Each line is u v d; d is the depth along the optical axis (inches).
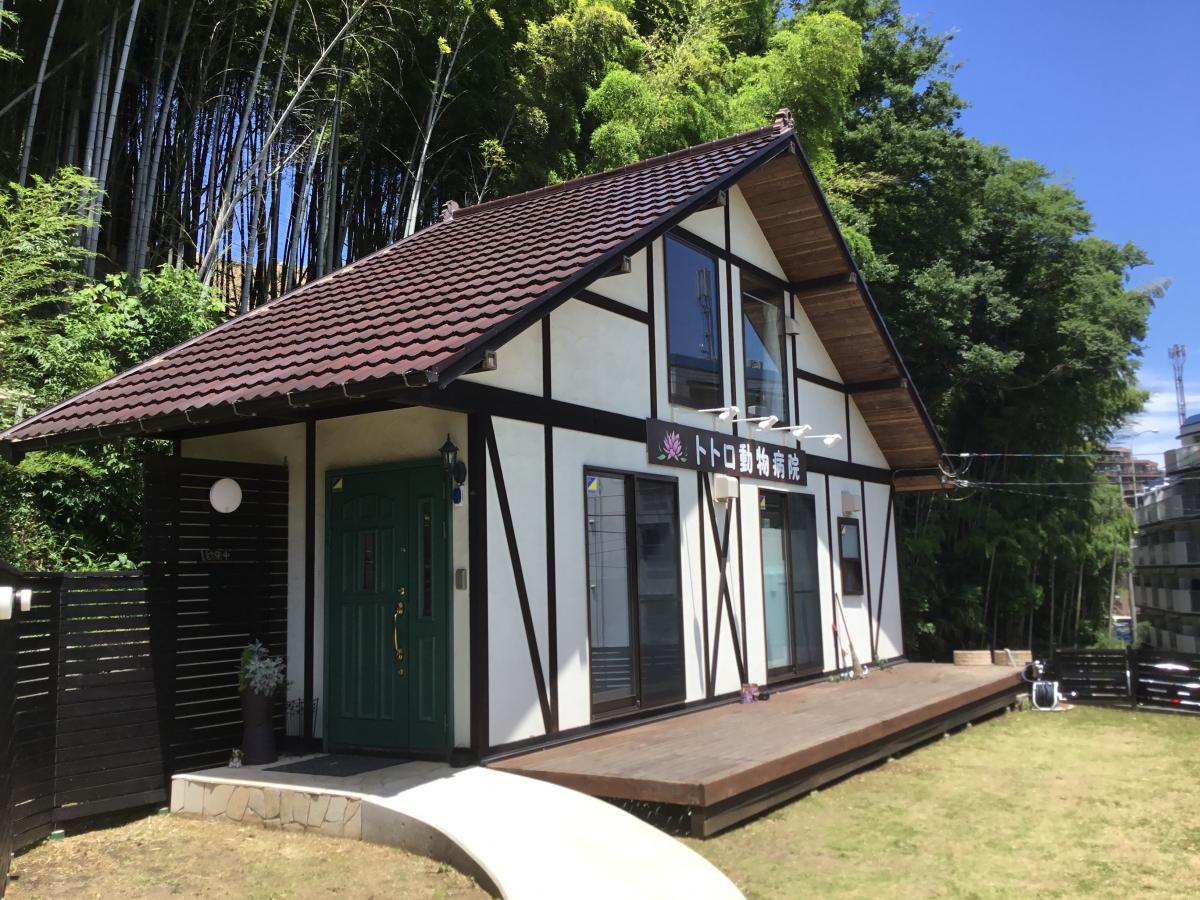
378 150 528.4
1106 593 854.5
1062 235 744.3
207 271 380.2
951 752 291.4
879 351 421.7
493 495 221.8
